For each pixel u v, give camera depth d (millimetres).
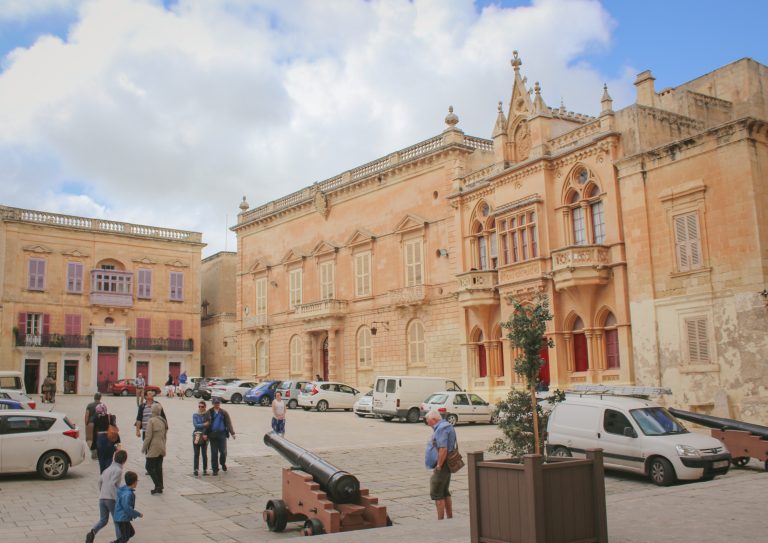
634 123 30859
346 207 50938
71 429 19250
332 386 42906
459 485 17984
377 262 47562
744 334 25641
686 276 27797
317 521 12312
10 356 58844
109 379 63531
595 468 9250
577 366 33156
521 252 35875
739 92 34125
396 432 29828
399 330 45250
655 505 12477
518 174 36219
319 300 51969
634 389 20203
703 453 17203
